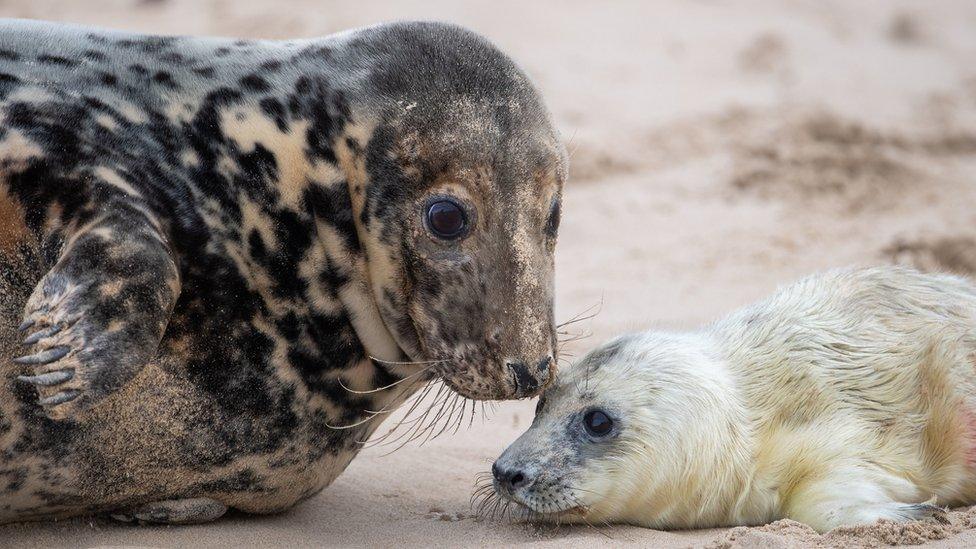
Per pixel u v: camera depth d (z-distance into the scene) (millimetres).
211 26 32656
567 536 11492
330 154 10812
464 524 11680
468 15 34656
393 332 11078
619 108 29375
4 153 9906
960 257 22672
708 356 12828
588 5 37594
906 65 37875
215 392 10383
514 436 14516
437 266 10719
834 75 35062
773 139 27828
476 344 10773
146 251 9586
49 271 9516
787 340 12727
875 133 28969
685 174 26188
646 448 11992
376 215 10773
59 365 9062
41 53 10656
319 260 10781
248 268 10508
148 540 10570
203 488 10781
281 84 10945
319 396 10891
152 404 10188
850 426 11953
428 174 10711
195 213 10375
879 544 10234
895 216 24734
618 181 25812
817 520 11312
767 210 24531
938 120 31484
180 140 10523
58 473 10195
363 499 12305
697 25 37344
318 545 10742
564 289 20297
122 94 10570
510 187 10805
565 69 31625
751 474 12055
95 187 9930
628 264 21562
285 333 10641
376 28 11422
